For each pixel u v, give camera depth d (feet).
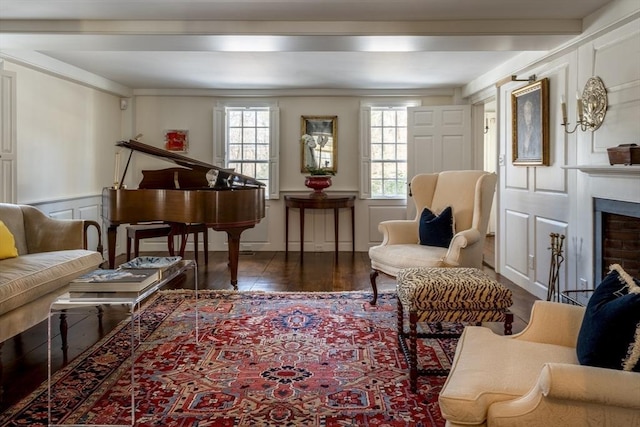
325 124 22.15
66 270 10.40
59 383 8.16
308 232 22.39
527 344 5.96
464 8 10.91
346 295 14.03
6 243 10.69
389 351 9.62
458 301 7.91
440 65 16.99
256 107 22.07
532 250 14.62
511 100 15.80
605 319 4.65
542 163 13.69
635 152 9.20
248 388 7.98
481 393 4.75
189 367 8.84
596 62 11.17
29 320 9.17
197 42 12.43
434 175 13.88
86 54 15.39
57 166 17.03
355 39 12.13
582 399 4.23
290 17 11.46
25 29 11.64
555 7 10.75
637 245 10.42
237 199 14.39
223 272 17.56
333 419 6.96
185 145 22.12
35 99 15.78
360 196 22.15
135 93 21.81
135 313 12.21
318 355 9.41
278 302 13.26
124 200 14.02
